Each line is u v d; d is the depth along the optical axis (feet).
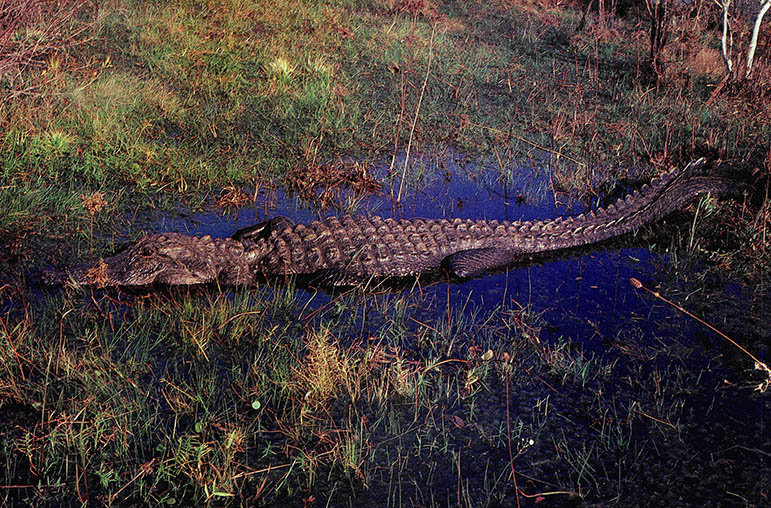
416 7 54.75
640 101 37.68
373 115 33.94
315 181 26.35
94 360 15.29
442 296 19.63
